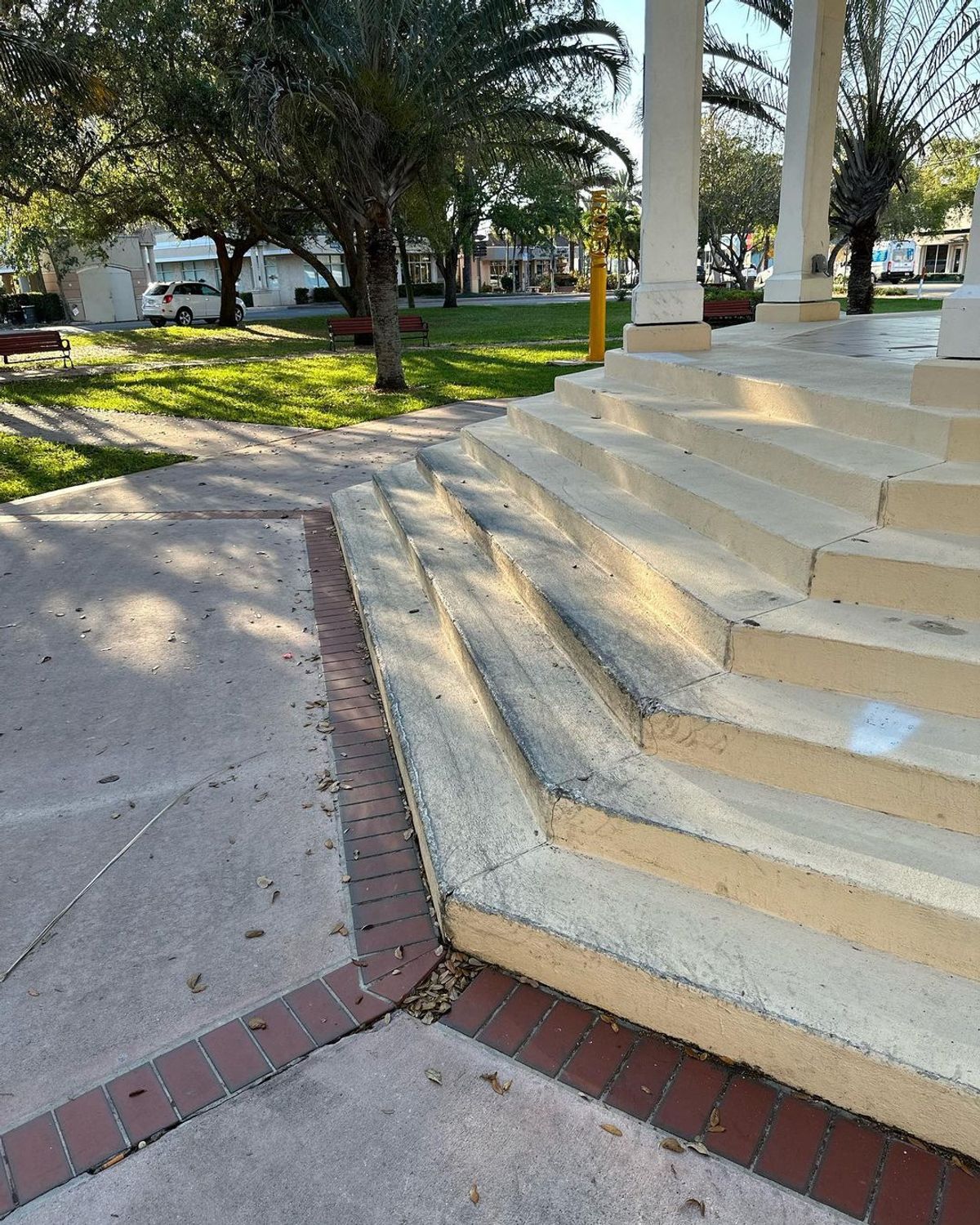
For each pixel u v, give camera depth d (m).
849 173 14.41
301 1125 2.05
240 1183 1.93
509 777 3.02
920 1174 1.88
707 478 4.01
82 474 8.89
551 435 5.61
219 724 3.94
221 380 15.43
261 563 6.09
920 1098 1.88
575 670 3.36
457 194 24.92
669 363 5.48
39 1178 1.95
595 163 13.70
